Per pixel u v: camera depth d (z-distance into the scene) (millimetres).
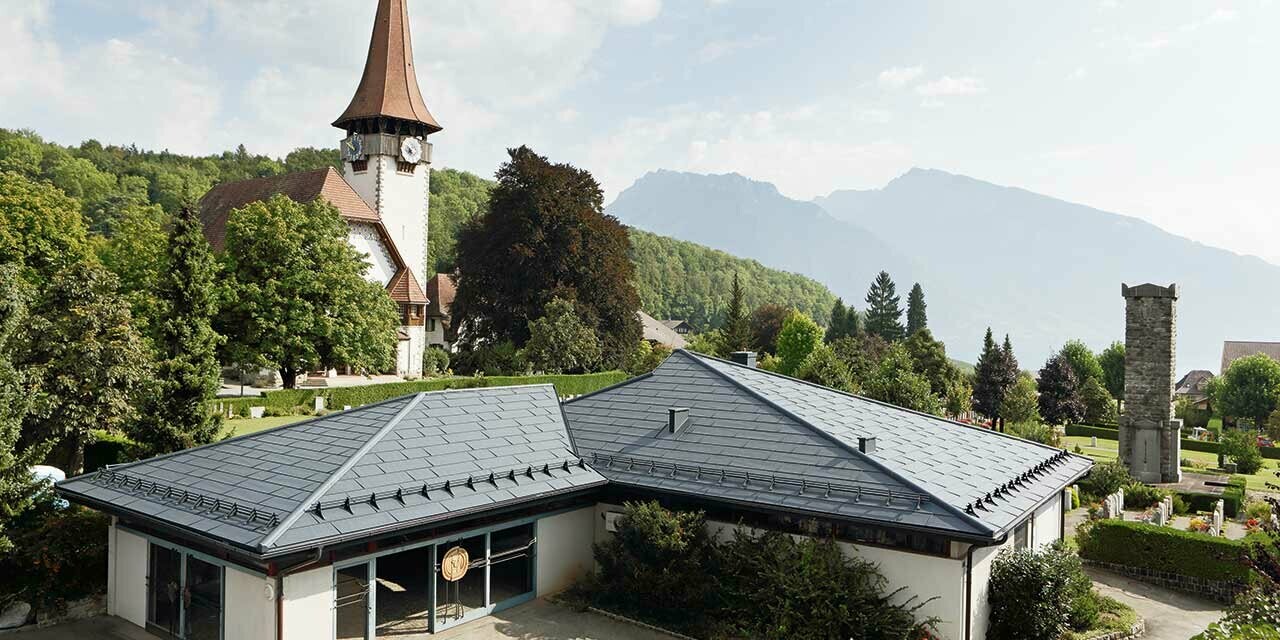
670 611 20062
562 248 71688
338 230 54875
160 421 28453
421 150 77438
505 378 60062
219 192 79750
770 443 21781
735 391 25062
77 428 30844
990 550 19750
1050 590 19312
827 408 25547
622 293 74562
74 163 117562
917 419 27016
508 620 20078
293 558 16453
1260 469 52188
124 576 20516
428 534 18844
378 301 56562
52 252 46719
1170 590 25781
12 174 47781
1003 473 22047
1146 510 37062
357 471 18406
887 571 18766
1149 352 43688
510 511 20516
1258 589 18328
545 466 21312
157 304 40594
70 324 31234
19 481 21047
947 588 17969
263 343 49812
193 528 16828
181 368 29672
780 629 18125
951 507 17609
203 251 32781
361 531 16469
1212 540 25234
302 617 16828
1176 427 43219
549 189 71500
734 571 19531
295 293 50656
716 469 21000
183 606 18578
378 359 55812
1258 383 81625
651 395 26109
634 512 20391
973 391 76500
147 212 56906
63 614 20609
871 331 131875
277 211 51562
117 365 31531
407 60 76500
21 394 21875
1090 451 61594
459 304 74250
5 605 20047
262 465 19719
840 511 18344
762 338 118250
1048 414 72625
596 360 69375
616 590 20953
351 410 23031
